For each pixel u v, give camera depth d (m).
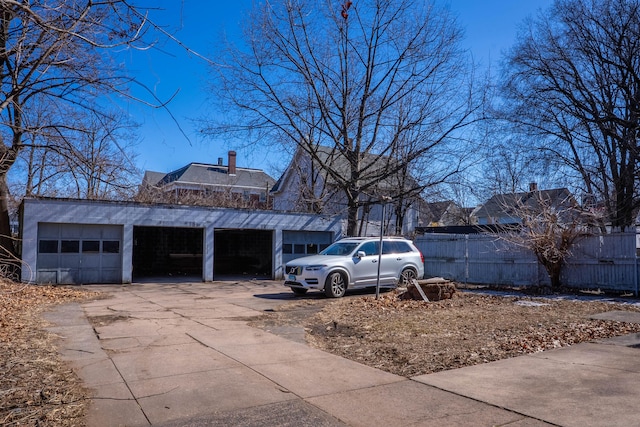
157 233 27.02
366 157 28.09
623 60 21.27
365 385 5.38
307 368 6.11
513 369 5.98
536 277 16.31
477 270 18.19
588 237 15.02
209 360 6.52
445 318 9.84
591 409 4.50
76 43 5.71
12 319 9.55
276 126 22.94
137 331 8.66
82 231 18.83
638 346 7.24
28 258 17.55
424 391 5.15
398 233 30.03
